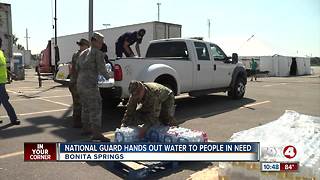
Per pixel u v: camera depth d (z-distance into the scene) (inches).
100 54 243.9
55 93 574.6
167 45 400.8
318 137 131.6
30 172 187.6
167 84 348.8
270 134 136.0
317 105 421.1
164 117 220.5
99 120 245.6
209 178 137.2
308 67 1654.8
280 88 678.5
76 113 294.5
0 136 265.6
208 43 412.2
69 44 1045.2
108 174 184.4
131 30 739.4
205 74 398.9
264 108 394.0
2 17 668.1
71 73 288.7
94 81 243.8
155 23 691.4
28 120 328.5
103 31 823.7
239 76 467.2
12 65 684.1
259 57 1395.2
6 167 195.5
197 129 284.2
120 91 318.3
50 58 1152.2
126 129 197.0
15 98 502.3
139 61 325.1
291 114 164.7
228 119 327.3
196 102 441.1
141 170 177.0
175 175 182.7
